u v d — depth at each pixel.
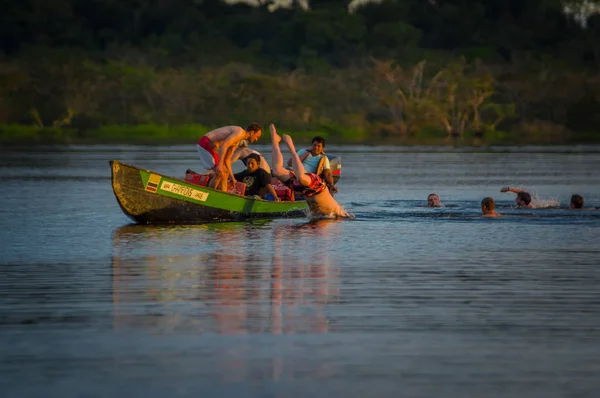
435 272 41.97
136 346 29.88
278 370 27.67
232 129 62.22
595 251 48.06
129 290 37.88
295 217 63.69
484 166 135.00
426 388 26.28
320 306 35.09
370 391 26.05
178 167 125.06
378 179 106.38
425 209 68.75
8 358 28.66
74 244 50.84
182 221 59.97
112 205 73.31
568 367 27.98
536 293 37.50
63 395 25.66
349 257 46.16
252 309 34.62
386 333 31.42
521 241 51.72
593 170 125.06
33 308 34.78
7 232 56.06
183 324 32.44
